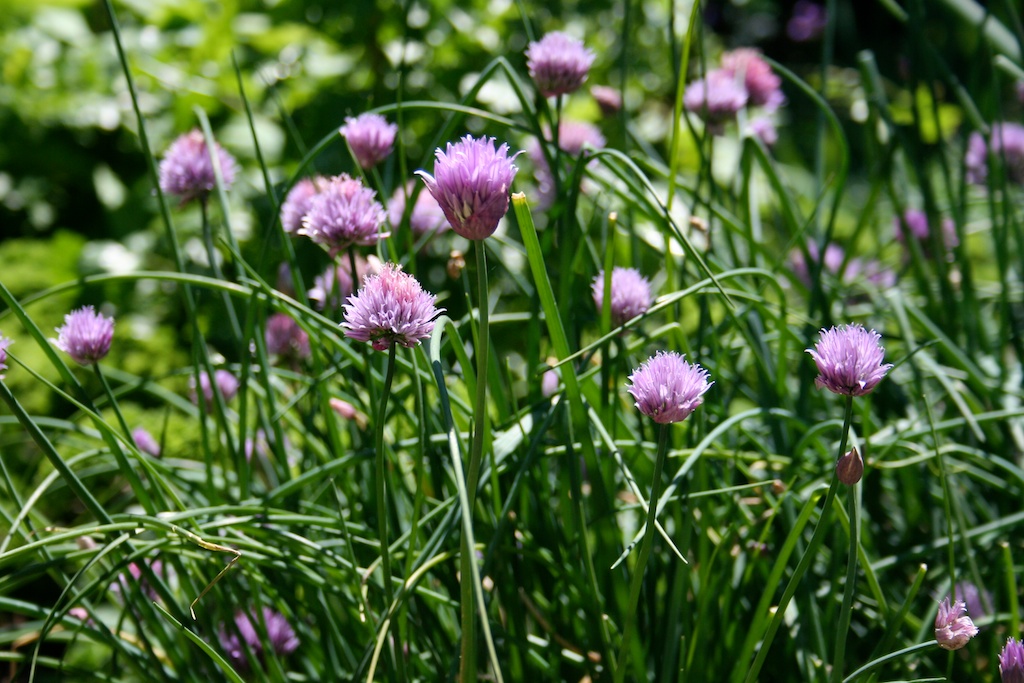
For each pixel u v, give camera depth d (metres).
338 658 1.09
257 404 1.12
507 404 1.07
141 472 1.15
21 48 1.99
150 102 2.00
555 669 1.05
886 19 3.86
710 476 1.12
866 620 1.11
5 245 1.83
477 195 0.89
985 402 1.21
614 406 1.06
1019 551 1.15
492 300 1.43
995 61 1.24
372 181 1.39
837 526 1.06
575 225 1.14
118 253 1.77
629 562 1.06
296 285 1.11
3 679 1.26
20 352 1.46
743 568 1.07
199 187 1.10
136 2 1.99
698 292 1.10
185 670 1.06
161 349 1.54
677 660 1.04
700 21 1.16
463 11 1.75
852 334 0.93
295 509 1.10
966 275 1.25
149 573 1.01
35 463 1.18
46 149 1.98
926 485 1.15
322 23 1.78
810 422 1.13
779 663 1.05
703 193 1.64
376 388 1.09
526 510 1.08
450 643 1.06
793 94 3.30
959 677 1.08
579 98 1.87
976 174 1.36
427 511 1.10
